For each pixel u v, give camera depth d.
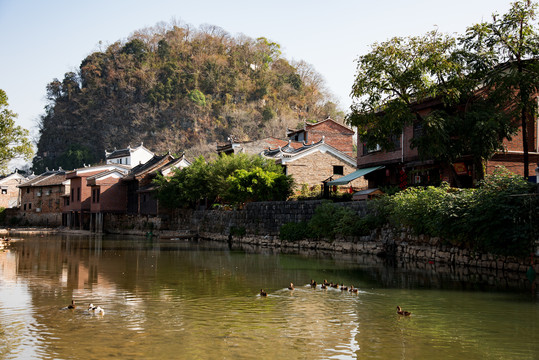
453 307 13.38
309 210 34.97
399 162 32.66
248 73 132.38
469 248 21.34
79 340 10.16
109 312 12.77
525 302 14.00
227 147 62.06
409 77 24.78
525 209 18.11
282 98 129.50
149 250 33.38
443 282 17.53
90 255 29.23
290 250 32.72
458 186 26.17
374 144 28.27
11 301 14.15
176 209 56.97
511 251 18.44
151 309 13.17
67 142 126.88
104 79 130.25
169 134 119.56
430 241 23.67
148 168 63.94
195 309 13.20
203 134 119.50
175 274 20.25
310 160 46.06
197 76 126.94
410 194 25.00
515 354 9.42
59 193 82.50
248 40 141.12
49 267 22.66
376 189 32.81
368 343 10.11
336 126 61.81
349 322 11.79
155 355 9.24
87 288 16.56
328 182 37.53
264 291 15.70
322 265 23.11
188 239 48.03
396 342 10.18
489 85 23.33
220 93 127.44
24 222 85.56
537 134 27.59
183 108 122.00
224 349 9.65
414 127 30.47
